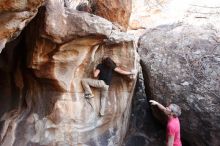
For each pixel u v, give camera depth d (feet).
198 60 24.40
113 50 23.31
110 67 22.99
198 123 24.32
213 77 23.91
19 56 21.80
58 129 21.95
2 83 22.63
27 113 22.07
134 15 34.81
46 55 20.30
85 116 22.70
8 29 15.53
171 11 35.27
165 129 27.17
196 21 34.19
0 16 14.94
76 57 21.11
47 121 21.89
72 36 19.80
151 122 27.55
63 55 20.63
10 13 15.07
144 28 34.45
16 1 14.74
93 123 23.11
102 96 23.24
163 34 26.50
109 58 22.95
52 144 21.86
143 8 35.14
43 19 18.75
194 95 24.11
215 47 24.67
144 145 26.53
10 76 22.44
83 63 21.85
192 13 35.14
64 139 22.15
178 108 23.17
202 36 25.45
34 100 22.16
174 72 24.68
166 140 24.98
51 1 18.72
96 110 23.24
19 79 22.17
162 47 25.64
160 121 26.71
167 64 24.99
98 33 20.20
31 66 20.52
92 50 21.56
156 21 34.83
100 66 22.98
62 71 21.21
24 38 20.83
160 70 25.03
